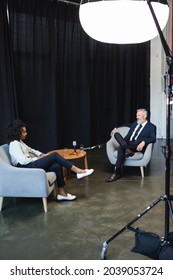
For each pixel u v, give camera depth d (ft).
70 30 17.79
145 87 23.63
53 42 16.62
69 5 17.52
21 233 8.49
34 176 9.68
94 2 5.56
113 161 13.67
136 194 11.40
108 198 11.05
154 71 22.90
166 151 6.40
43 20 16.24
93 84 19.88
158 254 6.87
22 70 15.75
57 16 16.90
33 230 8.67
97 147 20.35
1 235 8.39
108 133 21.67
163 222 8.95
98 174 14.16
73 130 18.99
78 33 18.22
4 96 14.84
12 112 15.07
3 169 9.77
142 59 22.99
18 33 15.33
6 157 10.26
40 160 10.34
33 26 15.85
